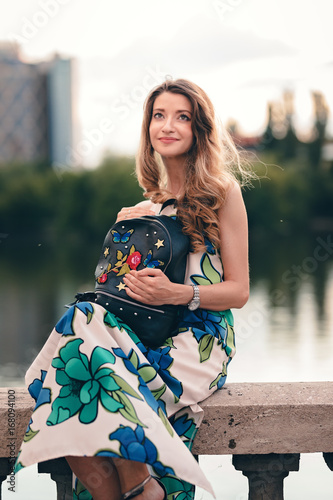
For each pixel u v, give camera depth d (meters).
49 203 76.81
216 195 2.97
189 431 2.78
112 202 69.56
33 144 103.81
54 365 2.55
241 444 2.83
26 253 73.94
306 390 2.99
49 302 34.34
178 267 2.87
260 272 46.22
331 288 39.12
